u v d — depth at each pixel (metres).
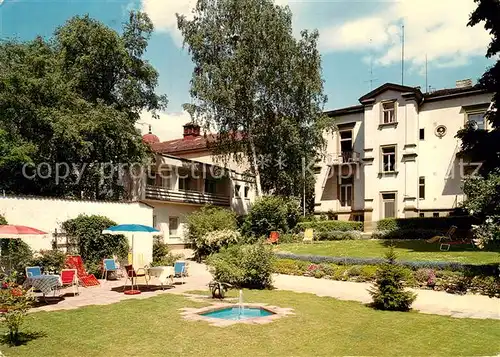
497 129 22.56
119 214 22.50
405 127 32.19
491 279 15.29
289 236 30.36
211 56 31.70
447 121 31.61
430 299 14.88
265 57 30.31
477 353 8.61
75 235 20.02
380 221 30.89
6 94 23.58
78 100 26.06
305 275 20.05
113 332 9.86
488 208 16.05
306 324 10.88
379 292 13.48
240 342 9.11
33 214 18.95
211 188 38.34
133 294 15.42
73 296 14.95
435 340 9.59
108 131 26.38
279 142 31.45
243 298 14.77
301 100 31.62
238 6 30.69
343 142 36.25
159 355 8.19
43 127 25.02
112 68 28.84
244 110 31.91
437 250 22.08
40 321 10.94
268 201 31.38
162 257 24.72
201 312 12.15
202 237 27.25
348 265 19.69
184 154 43.22
